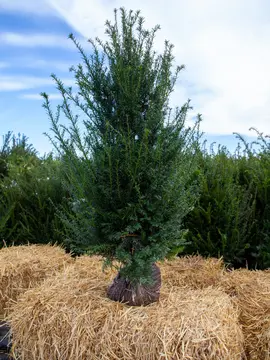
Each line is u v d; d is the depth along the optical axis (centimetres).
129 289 243
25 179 475
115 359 207
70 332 218
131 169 223
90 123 243
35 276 321
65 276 287
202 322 214
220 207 377
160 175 229
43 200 444
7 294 317
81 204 244
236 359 217
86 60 244
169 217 238
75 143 238
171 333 206
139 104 244
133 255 235
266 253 361
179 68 248
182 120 243
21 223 432
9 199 446
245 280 296
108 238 235
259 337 229
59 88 238
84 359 213
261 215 398
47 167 480
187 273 310
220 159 439
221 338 206
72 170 245
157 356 202
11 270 321
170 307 235
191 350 201
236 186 395
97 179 236
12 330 247
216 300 244
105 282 279
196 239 372
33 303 239
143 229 238
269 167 406
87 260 339
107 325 216
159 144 226
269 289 271
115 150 229
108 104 246
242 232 370
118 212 228
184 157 246
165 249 241
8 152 601
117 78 233
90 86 241
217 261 343
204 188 388
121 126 239
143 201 228
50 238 439
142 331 211
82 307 231
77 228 262
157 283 251
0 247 432
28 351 233
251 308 249
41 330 225
